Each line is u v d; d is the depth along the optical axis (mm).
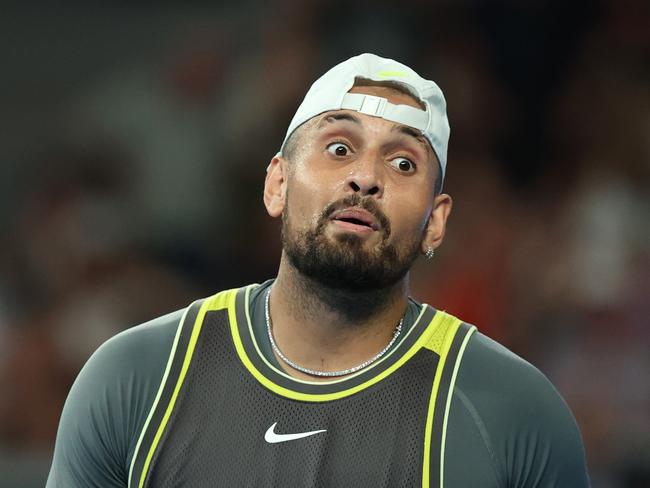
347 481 9031
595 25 27641
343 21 26906
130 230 26078
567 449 9562
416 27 27094
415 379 9383
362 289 9188
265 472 9070
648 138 25641
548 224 24844
